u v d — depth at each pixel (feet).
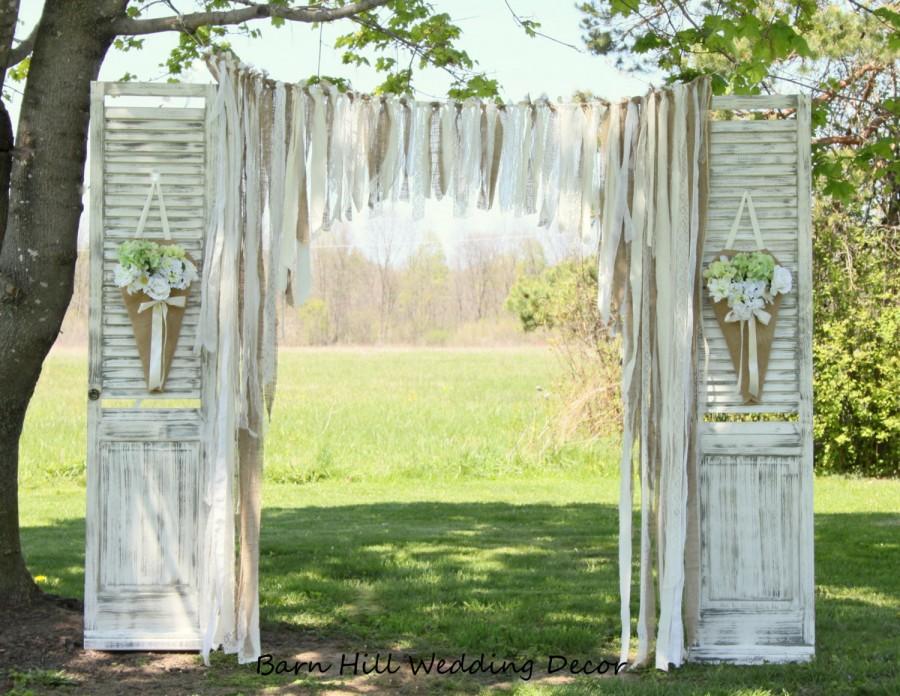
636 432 15.94
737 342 15.20
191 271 15.28
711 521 15.37
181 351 15.44
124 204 15.40
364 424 52.85
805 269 15.26
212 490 15.05
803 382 15.23
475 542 25.17
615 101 15.74
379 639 16.29
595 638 16.16
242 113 15.33
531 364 86.12
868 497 33.27
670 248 15.25
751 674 14.46
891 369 37.24
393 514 30.35
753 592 15.30
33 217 16.16
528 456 42.01
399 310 110.93
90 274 15.30
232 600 15.02
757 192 15.37
